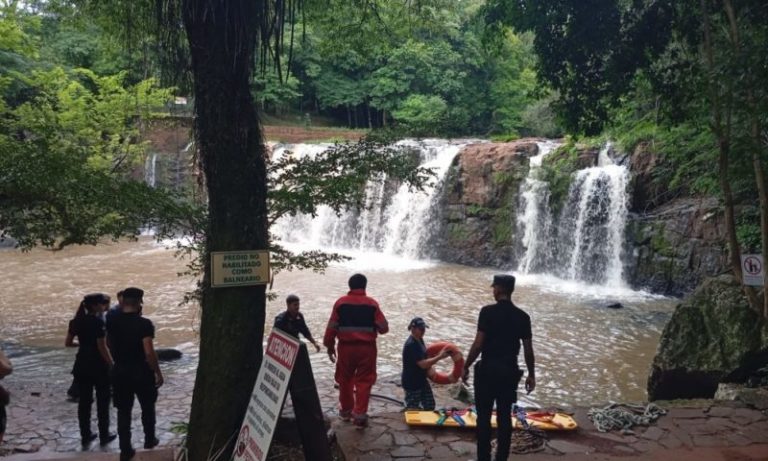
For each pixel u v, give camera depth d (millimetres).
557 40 7293
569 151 21641
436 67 44500
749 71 5480
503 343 4637
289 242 28094
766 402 6375
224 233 4449
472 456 5012
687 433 5605
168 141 28062
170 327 12562
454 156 23828
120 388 5133
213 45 4297
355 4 7418
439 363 10570
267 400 3590
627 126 19469
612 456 5090
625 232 18703
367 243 26031
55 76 15344
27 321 12883
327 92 46000
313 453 3924
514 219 22109
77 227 5480
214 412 4414
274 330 3812
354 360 5688
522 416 5836
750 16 6508
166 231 4895
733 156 6258
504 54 43875
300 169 5062
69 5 7098
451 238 23406
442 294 16609
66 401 7824
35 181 4707
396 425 5707
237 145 4422
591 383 9547
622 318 14055
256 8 4352
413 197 24719
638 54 7180
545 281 19594
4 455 5934
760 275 6410
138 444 6254
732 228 6543
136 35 5680
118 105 14523
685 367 8094
